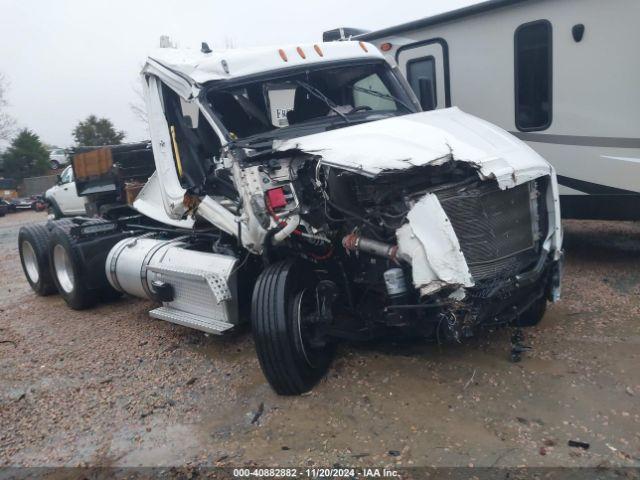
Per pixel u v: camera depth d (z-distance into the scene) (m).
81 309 7.75
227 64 5.39
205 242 6.22
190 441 4.18
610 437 3.69
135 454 4.09
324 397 4.55
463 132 4.68
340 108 5.75
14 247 14.95
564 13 6.84
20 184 43.88
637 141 6.54
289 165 4.70
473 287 4.12
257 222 4.72
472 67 7.84
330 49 5.90
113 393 5.07
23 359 6.08
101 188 8.41
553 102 7.11
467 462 3.57
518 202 4.52
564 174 7.18
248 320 5.53
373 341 5.43
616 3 6.44
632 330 5.19
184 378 5.22
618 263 7.31
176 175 5.95
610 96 6.65
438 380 4.60
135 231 7.64
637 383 4.28
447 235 3.92
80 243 7.40
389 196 4.21
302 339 4.61
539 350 4.93
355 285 4.78
